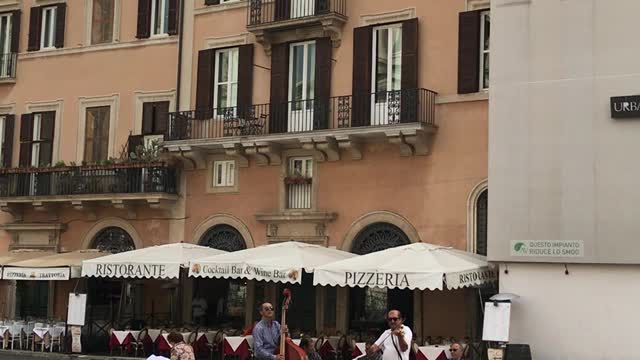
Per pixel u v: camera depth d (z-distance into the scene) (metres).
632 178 17.98
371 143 23.08
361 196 23.12
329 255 21.16
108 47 27.92
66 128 28.34
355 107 23.02
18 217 28.72
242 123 24.70
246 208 24.94
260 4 24.72
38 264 23.88
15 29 29.52
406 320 22.45
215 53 26.03
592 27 18.61
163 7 27.33
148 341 22.73
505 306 17.98
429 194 22.14
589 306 18.20
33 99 29.00
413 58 22.44
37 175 27.80
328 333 22.11
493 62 19.45
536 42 19.09
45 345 24.03
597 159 18.30
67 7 28.84
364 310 23.17
